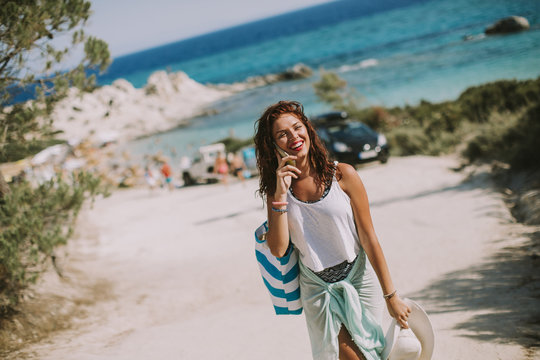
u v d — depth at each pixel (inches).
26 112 224.8
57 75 233.9
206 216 542.6
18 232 237.6
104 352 187.9
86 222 542.6
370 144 662.5
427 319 90.3
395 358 89.4
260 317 223.6
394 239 343.3
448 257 280.7
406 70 1889.8
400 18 4242.1
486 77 1403.8
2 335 228.1
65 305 267.7
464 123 726.5
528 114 549.0
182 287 317.1
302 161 89.1
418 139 736.3
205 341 186.7
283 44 5157.5
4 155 229.8
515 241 279.1
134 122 2220.7
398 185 516.7
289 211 90.3
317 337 94.0
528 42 1711.4
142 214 623.8
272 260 96.2
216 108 2384.4
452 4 4217.5
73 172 275.9
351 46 3361.2
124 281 338.3
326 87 1104.8
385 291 90.2
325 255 91.2
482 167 504.7
